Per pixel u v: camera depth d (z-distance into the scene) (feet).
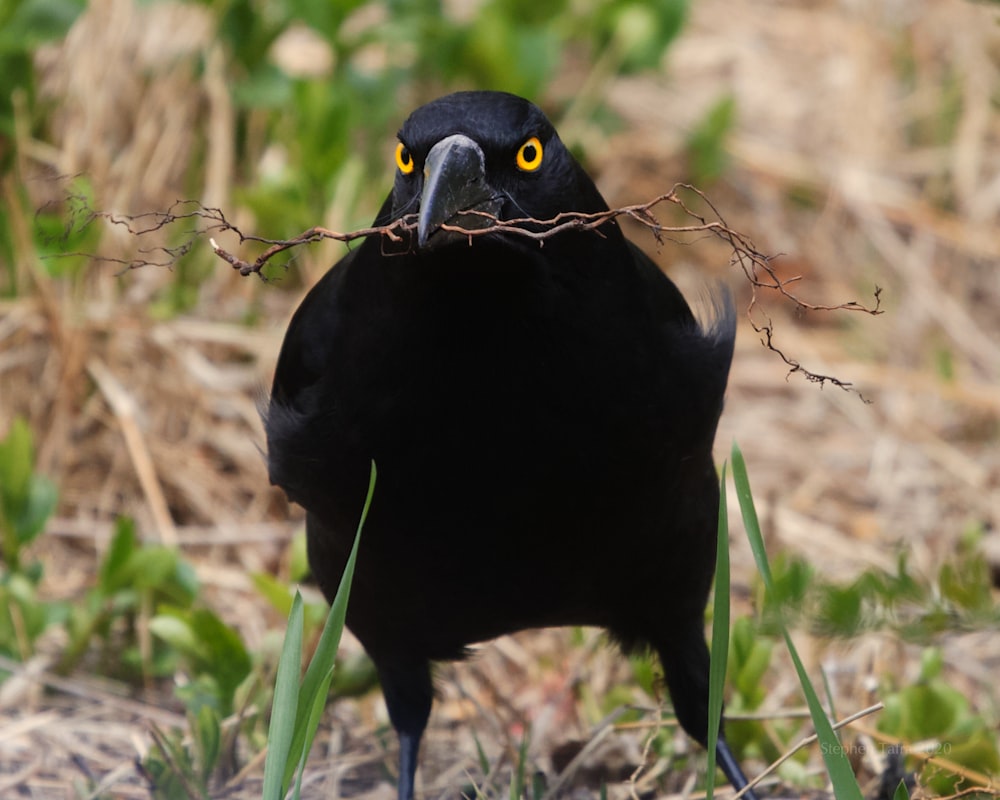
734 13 57.21
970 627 23.72
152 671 30.35
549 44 44.42
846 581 31.94
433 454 21.89
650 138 50.31
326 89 40.45
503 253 20.61
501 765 26.61
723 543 18.31
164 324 39.37
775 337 45.03
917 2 55.42
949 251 48.57
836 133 51.98
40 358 38.40
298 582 31.01
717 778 26.40
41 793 26.63
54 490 32.71
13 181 38.91
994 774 24.84
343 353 22.34
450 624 24.81
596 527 22.75
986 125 52.21
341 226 41.01
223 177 42.42
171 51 43.37
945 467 40.19
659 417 22.35
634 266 22.54
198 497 37.42
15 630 30.42
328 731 28.66
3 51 38.22
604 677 30.22
